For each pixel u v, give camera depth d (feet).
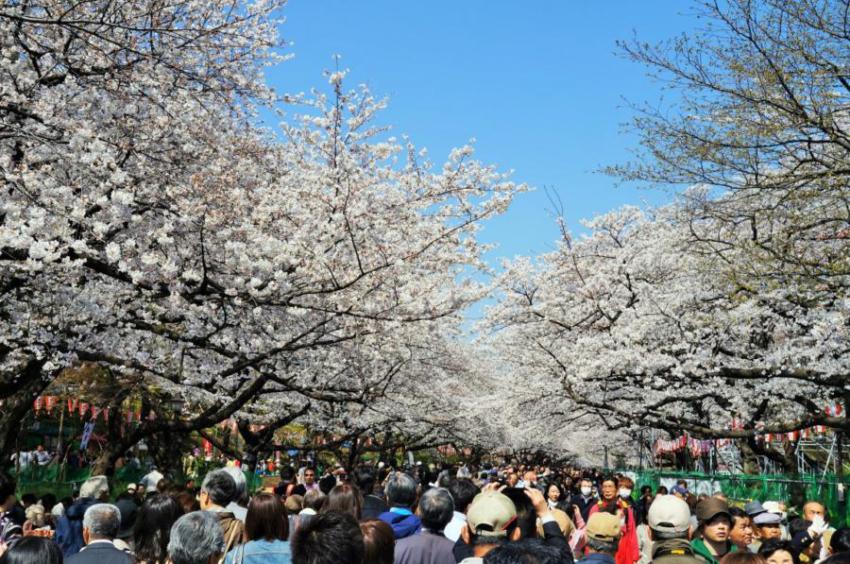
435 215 39.27
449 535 18.31
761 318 47.93
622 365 52.16
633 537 23.08
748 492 53.62
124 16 32.73
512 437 120.06
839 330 39.42
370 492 25.89
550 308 66.90
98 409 57.98
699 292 48.34
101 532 14.78
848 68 33.27
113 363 37.70
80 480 46.91
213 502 16.48
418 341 61.31
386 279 37.19
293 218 36.52
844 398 46.47
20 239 25.84
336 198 35.63
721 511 16.63
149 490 25.18
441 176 38.68
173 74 35.58
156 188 33.68
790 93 33.32
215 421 50.26
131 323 36.35
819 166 36.22
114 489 49.29
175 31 26.58
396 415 80.74
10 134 29.04
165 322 36.52
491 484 20.72
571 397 57.52
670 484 68.64
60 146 29.81
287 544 14.10
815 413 47.52
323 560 9.72
